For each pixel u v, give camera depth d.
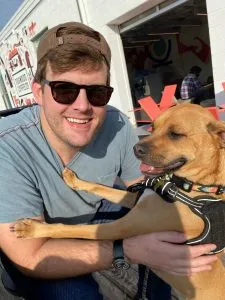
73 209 0.57
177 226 0.51
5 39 3.30
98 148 0.59
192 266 0.46
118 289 0.69
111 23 1.78
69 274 0.48
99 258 0.48
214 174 0.54
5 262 0.49
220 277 0.53
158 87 2.71
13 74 3.32
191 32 2.70
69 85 0.48
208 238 0.49
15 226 0.47
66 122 0.50
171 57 2.87
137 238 0.48
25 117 0.55
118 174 0.67
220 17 1.22
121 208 0.66
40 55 0.50
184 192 0.54
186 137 0.57
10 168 0.48
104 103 0.52
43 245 0.49
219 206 0.51
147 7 1.58
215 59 1.29
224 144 0.54
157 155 0.58
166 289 0.62
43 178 0.52
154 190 0.52
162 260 0.46
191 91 2.07
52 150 0.53
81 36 0.48
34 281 0.50
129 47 2.66
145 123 1.75
